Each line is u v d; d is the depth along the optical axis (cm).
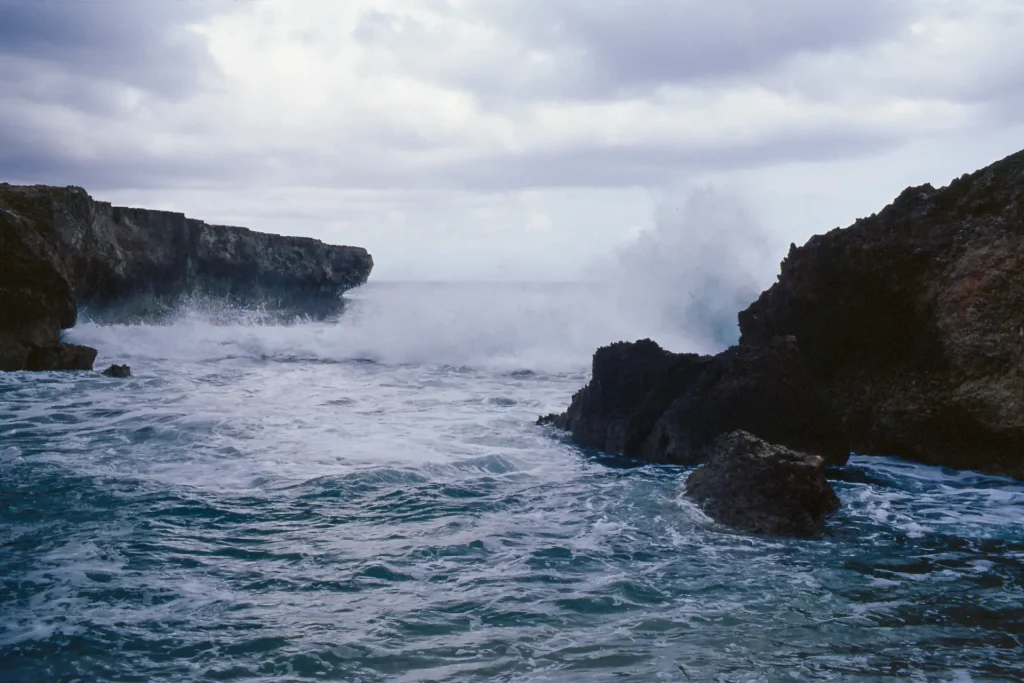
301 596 597
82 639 523
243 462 991
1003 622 555
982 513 827
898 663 495
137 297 3097
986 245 1076
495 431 1227
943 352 1077
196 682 471
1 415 1278
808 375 1064
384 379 1828
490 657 503
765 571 654
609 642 524
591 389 1202
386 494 868
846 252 1171
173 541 709
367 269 4797
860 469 1032
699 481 858
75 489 859
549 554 693
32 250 1858
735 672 483
